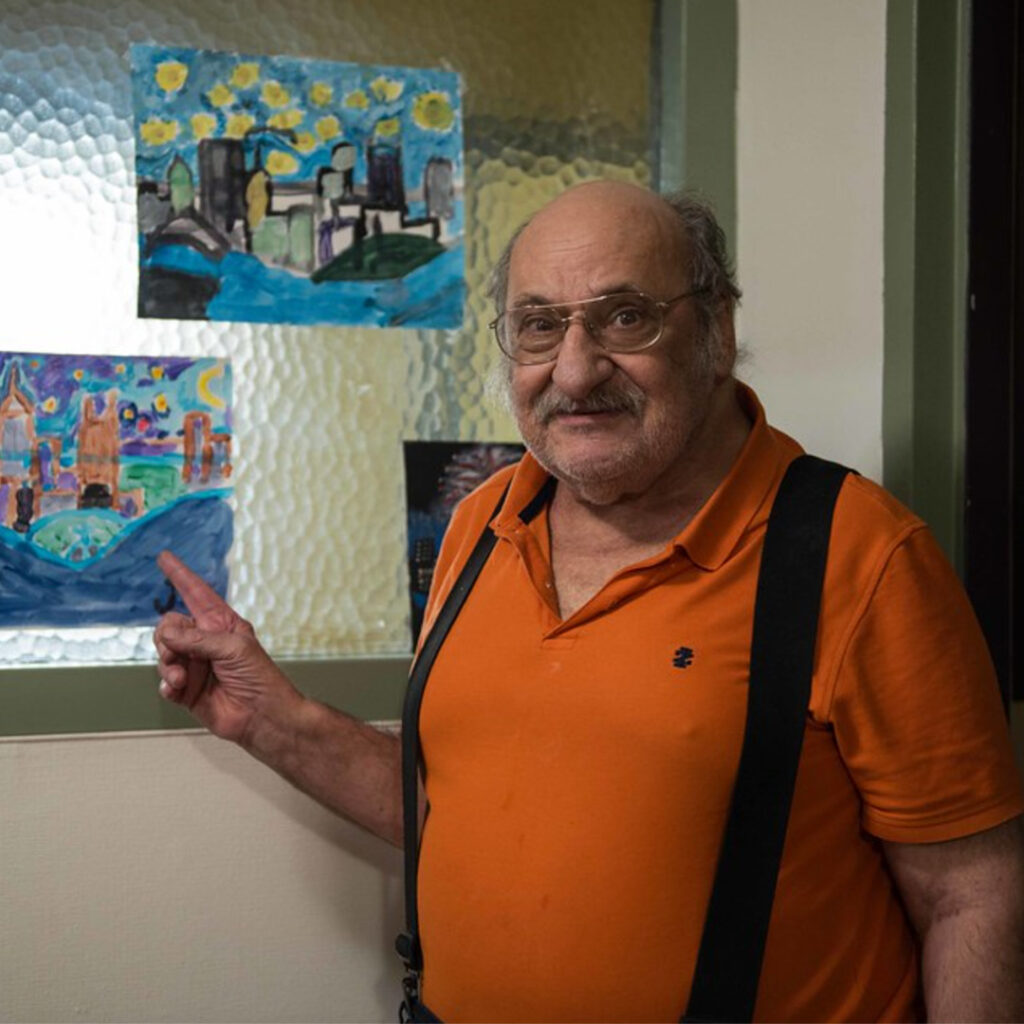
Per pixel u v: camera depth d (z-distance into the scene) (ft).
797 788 2.99
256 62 4.59
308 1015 4.47
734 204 4.75
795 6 4.63
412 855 3.57
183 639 3.79
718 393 3.48
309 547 4.62
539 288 3.23
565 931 3.01
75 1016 4.28
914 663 2.96
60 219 4.42
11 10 4.38
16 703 4.20
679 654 3.07
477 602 3.53
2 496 4.34
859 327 4.49
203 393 4.53
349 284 4.67
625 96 4.92
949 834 2.96
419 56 4.74
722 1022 2.88
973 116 4.18
